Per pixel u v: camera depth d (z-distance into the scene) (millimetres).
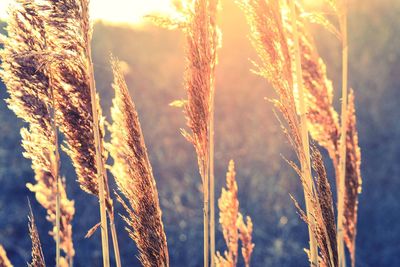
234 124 3668
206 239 862
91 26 824
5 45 843
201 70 844
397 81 3939
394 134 3705
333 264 832
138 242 865
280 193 3352
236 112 3705
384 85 3932
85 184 863
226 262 1059
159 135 3678
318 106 1060
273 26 847
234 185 1081
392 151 3629
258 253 3045
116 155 869
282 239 3119
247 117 3660
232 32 3941
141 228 859
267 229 3203
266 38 844
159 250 862
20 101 850
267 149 3518
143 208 857
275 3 846
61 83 852
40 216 3248
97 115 834
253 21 853
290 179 3379
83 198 3271
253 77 3770
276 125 3557
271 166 3459
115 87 854
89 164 862
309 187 827
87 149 859
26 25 839
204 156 860
